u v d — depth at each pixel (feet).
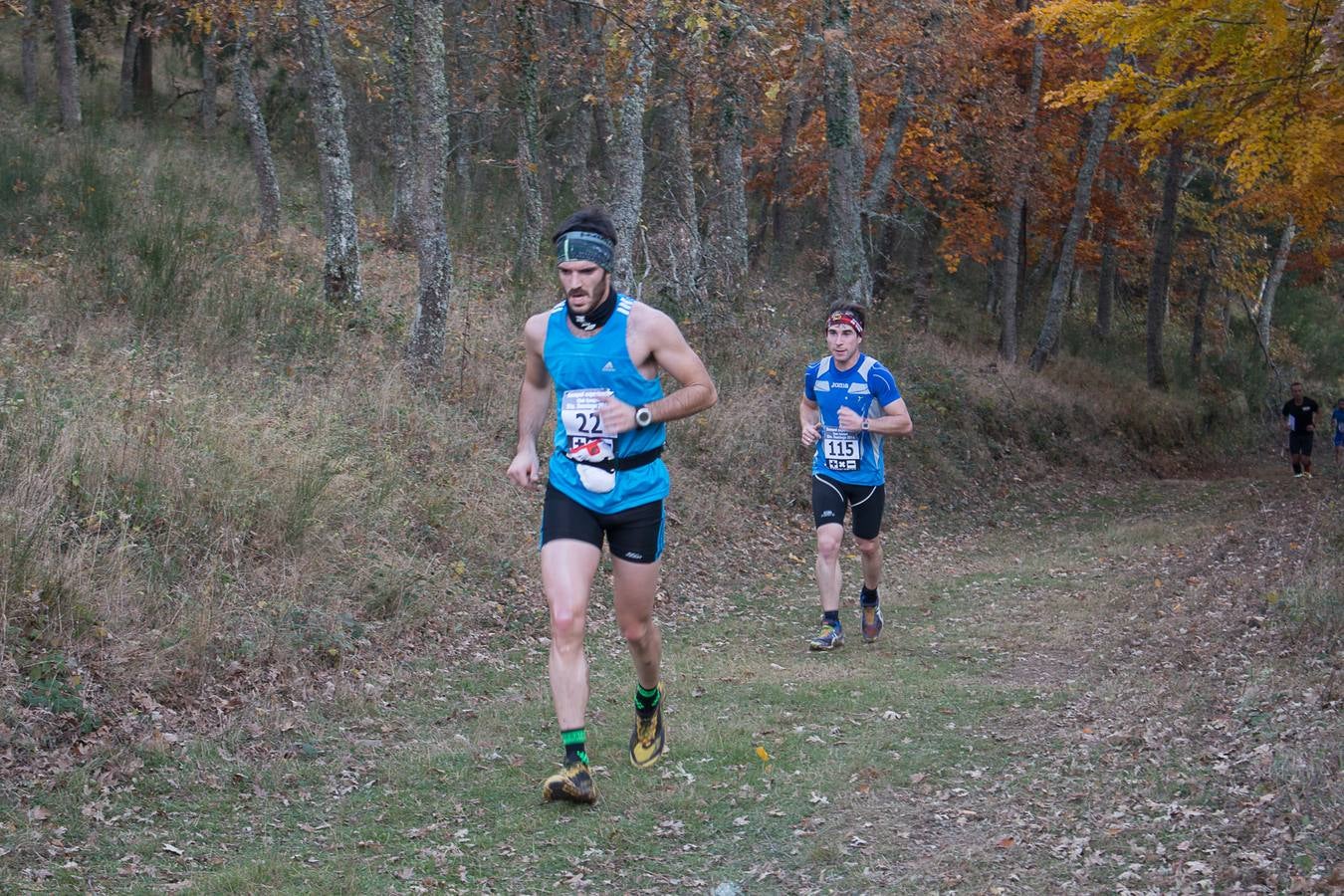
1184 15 32.73
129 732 16.48
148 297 35.27
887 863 12.73
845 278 53.52
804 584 33.55
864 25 54.34
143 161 60.85
